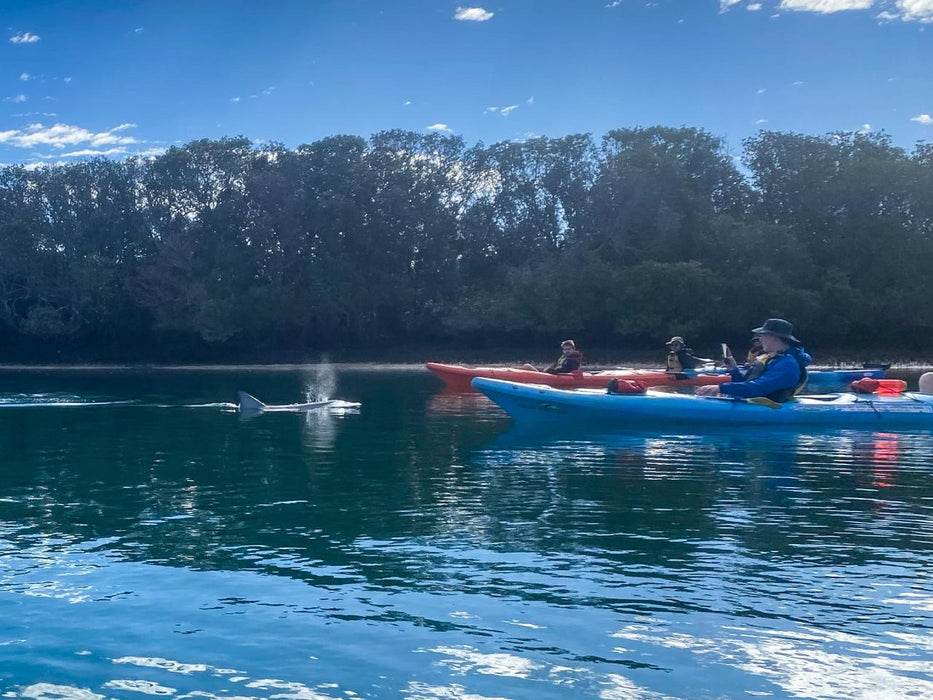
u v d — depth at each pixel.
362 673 3.99
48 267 47.84
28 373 39.25
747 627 4.49
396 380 30.36
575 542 6.17
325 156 48.38
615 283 43.38
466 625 4.56
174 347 49.00
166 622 4.64
